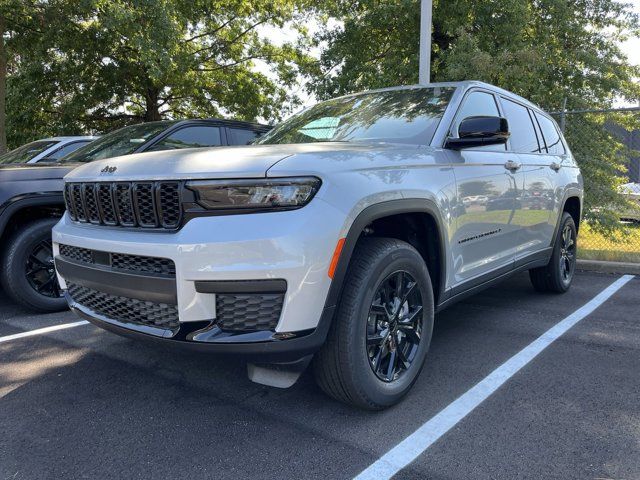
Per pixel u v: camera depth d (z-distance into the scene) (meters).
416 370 2.87
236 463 2.26
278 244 2.15
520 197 3.97
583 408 2.73
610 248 9.30
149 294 2.34
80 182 2.83
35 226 4.39
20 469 2.23
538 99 9.54
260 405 2.81
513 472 2.16
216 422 2.63
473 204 3.29
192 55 17.69
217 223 2.21
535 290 5.39
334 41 13.80
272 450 2.36
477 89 3.79
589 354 3.54
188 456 2.32
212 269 2.17
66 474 2.19
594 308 4.75
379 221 2.83
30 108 18.06
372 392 2.55
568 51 10.35
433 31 12.09
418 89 3.80
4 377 3.21
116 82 18.48
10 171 4.27
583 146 9.21
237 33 19.22
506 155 3.87
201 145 5.96
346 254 2.31
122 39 16.69
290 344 2.22
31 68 17.12
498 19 10.66
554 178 4.69
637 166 11.51
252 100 20.62
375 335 2.62
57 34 14.98
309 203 2.24
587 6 10.86
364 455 2.31
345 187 2.35
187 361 3.45
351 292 2.43
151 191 2.38
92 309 2.81
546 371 3.24
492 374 3.20
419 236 3.07
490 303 4.95
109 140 5.82
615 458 2.26
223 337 2.21
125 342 3.84
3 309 4.77
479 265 3.50
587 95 10.05
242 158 2.37
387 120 3.46
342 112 3.81
